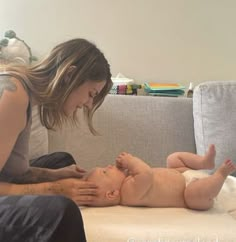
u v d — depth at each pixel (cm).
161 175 143
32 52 237
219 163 188
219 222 123
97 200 136
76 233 88
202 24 238
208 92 196
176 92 223
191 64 242
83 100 123
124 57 240
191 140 204
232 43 240
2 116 105
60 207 88
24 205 90
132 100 206
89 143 200
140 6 235
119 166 147
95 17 235
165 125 203
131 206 140
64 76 115
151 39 238
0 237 89
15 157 127
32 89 113
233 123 191
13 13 234
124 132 202
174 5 235
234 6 236
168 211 135
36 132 179
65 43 121
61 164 163
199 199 134
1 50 201
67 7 234
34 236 87
